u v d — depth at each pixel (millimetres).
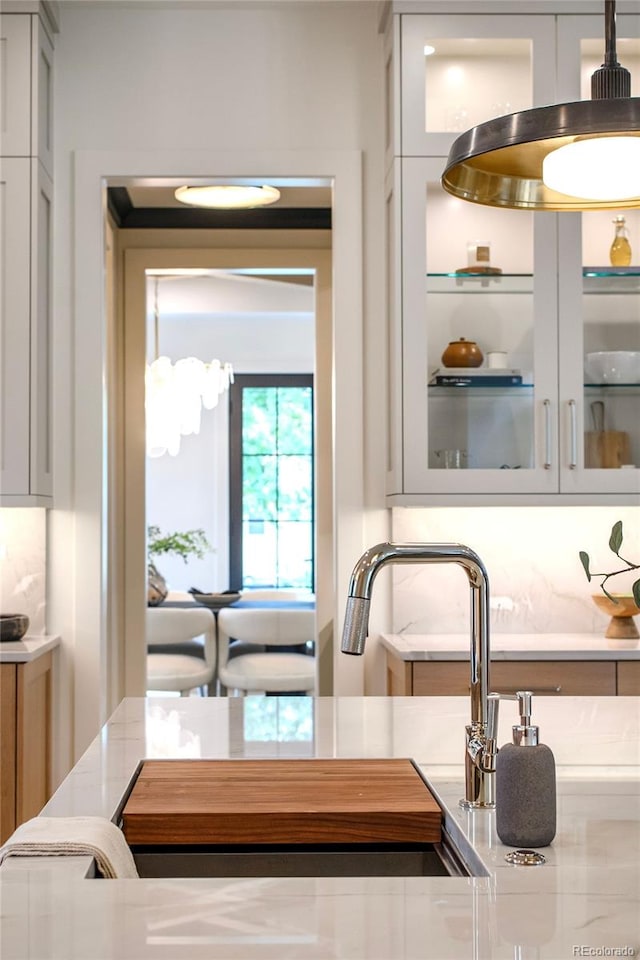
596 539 3932
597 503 3570
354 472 3855
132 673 5051
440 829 1541
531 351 3598
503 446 3578
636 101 1580
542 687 3404
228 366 7270
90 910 1059
